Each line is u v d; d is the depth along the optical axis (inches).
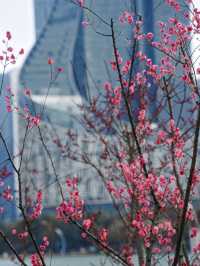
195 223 579.8
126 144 671.1
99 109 756.6
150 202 553.0
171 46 567.5
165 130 597.0
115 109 716.0
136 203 583.2
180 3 574.2
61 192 518.6
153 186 531.2
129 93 551.5
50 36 6540.4
